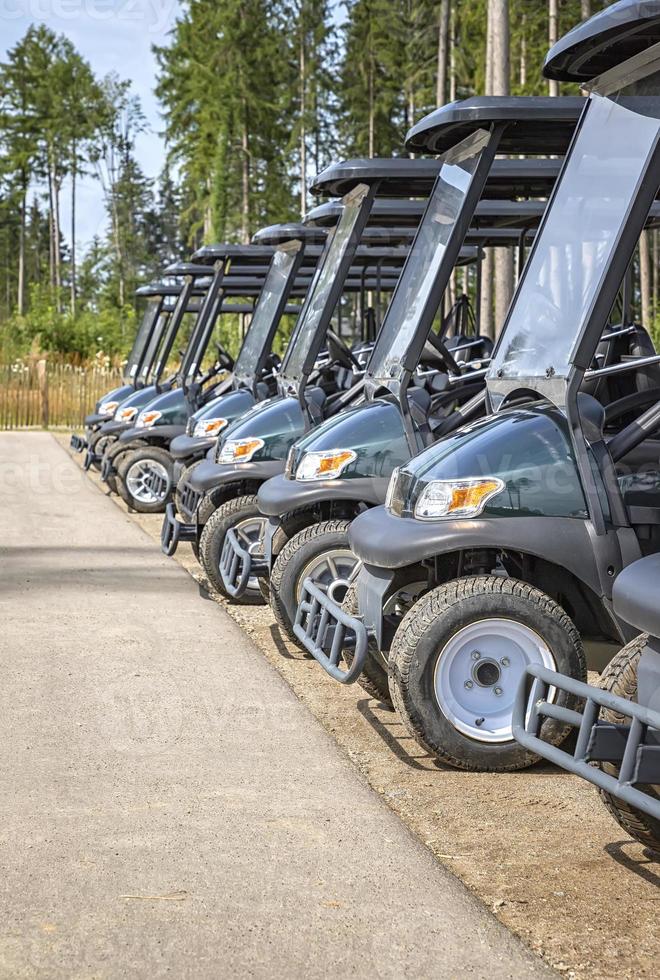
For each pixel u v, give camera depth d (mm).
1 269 119938
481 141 7590
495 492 5980
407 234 12531
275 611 8242
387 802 5629
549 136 7777
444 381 8203
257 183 72312
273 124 70250
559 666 5984
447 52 59469
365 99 72000
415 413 8117
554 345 6160
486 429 6238
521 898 4555
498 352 6676
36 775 5770
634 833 4883
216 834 5078
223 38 68500
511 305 6688
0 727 6535
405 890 4547
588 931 4273
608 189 6016
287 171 74500
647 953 4113
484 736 6016
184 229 89875
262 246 15227
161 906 4379
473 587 6012
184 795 5543
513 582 6035
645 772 4141
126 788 5621
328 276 10164
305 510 8531
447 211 7883
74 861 4770
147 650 8430
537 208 11398
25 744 6250
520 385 6348
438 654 5980
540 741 4570
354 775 5891
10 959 3967
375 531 6309
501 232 12406
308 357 10141
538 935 4238
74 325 61750
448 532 5973
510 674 6051
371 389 8500
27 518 15602
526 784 5906
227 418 12781
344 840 5039
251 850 4914
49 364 36938
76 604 10031
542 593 6043
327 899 4457
